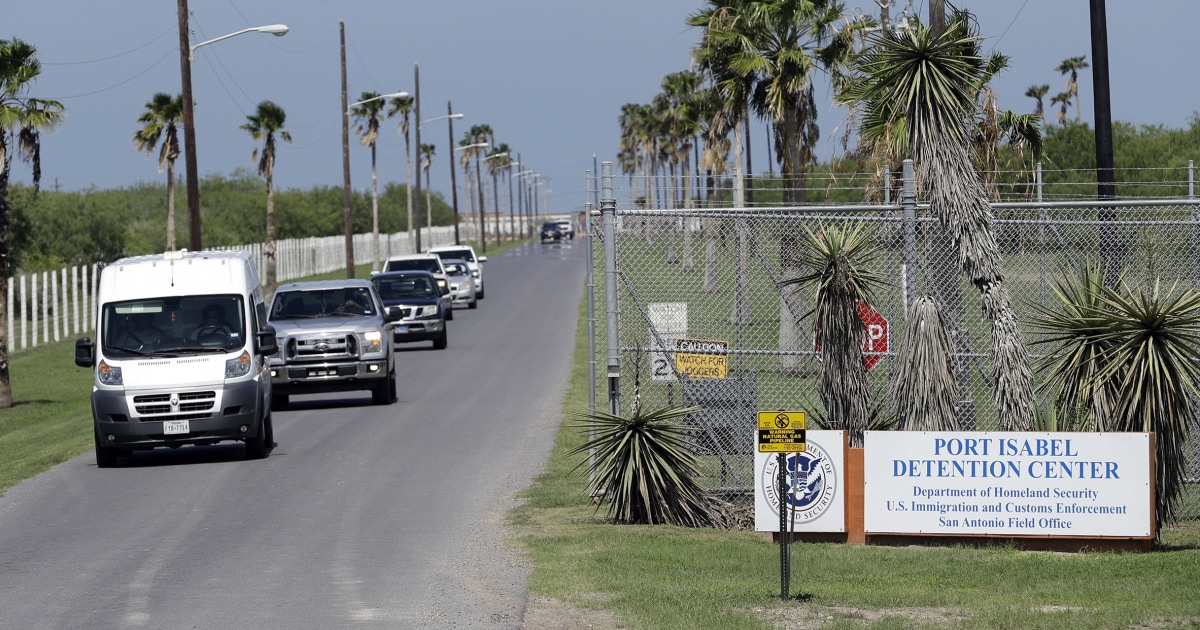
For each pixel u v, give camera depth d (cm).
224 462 4666
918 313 3112
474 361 8406
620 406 3441
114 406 4569
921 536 2984
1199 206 4072
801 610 2334
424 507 3584
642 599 2419
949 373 3108
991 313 3159
